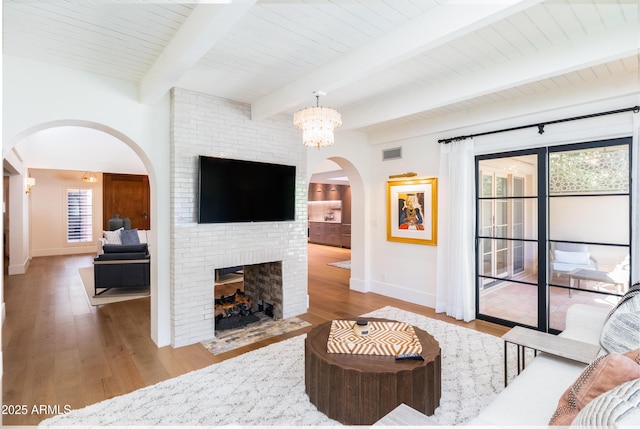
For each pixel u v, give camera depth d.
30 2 1.95
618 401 0.99
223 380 2.66
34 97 2.72
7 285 5.84
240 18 2.01
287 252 4.21
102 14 2.09
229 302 4.23
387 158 5.20
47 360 3.01
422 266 4.76
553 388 1.84
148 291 5.51
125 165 8.23
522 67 2.67
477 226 4.20
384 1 1.97
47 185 9.48
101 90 3.02
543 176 3.60
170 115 3.40
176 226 3.34
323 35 2.36
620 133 3.09
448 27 1.98
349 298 5.12
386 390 2.05
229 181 3.61
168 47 2.46
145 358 3.08
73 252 9.84
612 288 3.19
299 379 2.68
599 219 3.26
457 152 4.21
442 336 3.57
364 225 5.45
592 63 2.37
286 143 4.25
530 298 3.73
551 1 1.97
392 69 2.92
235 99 3.72
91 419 2.18
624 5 2.01
